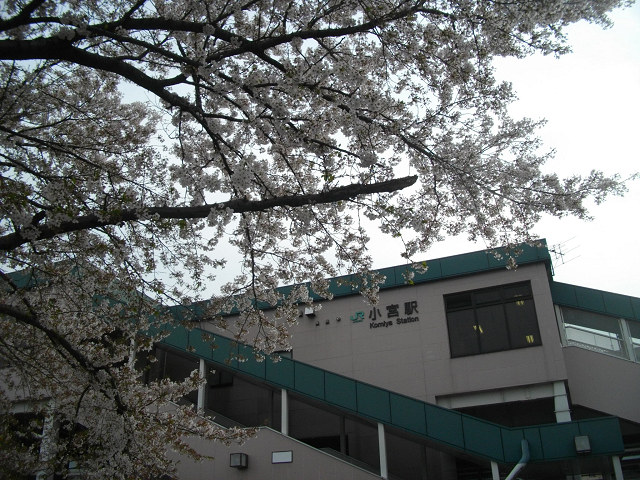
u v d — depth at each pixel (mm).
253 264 8820
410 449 17672
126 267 8352
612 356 17141
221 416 16594
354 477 13883
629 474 15969
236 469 14750
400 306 18938
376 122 7750
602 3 7383
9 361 9359
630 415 16312
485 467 16625
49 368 9445
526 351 16750
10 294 8070
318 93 7164
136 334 9266
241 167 6840
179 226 7328
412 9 7129
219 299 9555
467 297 18344
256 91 7199
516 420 17484
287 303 9594
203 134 8922
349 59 8055
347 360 18812
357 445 18328
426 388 17484
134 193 8203
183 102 7426
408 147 9180
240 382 20641
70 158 9727
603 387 16844
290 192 9102
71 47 6613
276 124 7332
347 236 8891
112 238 7707
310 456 14398
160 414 10180
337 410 15773
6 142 8297
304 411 19484
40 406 10141
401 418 14648
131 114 11008
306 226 7770
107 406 8445
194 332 17297
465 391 16969
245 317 9398
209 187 6926
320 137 7996
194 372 11477
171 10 8445
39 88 9398
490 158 9508
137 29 7254
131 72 7133
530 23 7387
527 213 9680
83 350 9555
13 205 6891
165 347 17500
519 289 17703
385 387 17938
